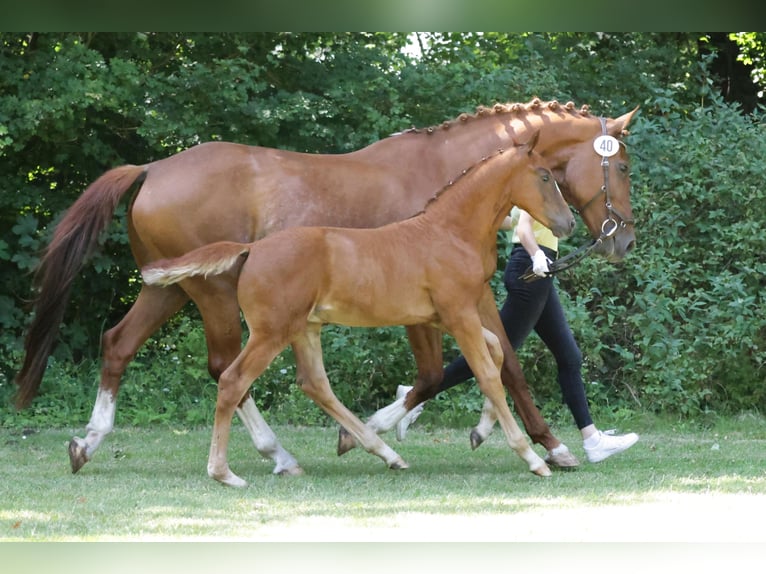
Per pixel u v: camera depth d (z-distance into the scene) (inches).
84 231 274.1
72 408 398.3
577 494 241.1
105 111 448.1
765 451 321.1
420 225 256.4
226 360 271.9
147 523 209.6
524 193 259.8
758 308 407.5
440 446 334.3
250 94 465.7
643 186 420.8
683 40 530.9
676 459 300.5
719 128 445.4
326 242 249.0
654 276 410.3
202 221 266.1
